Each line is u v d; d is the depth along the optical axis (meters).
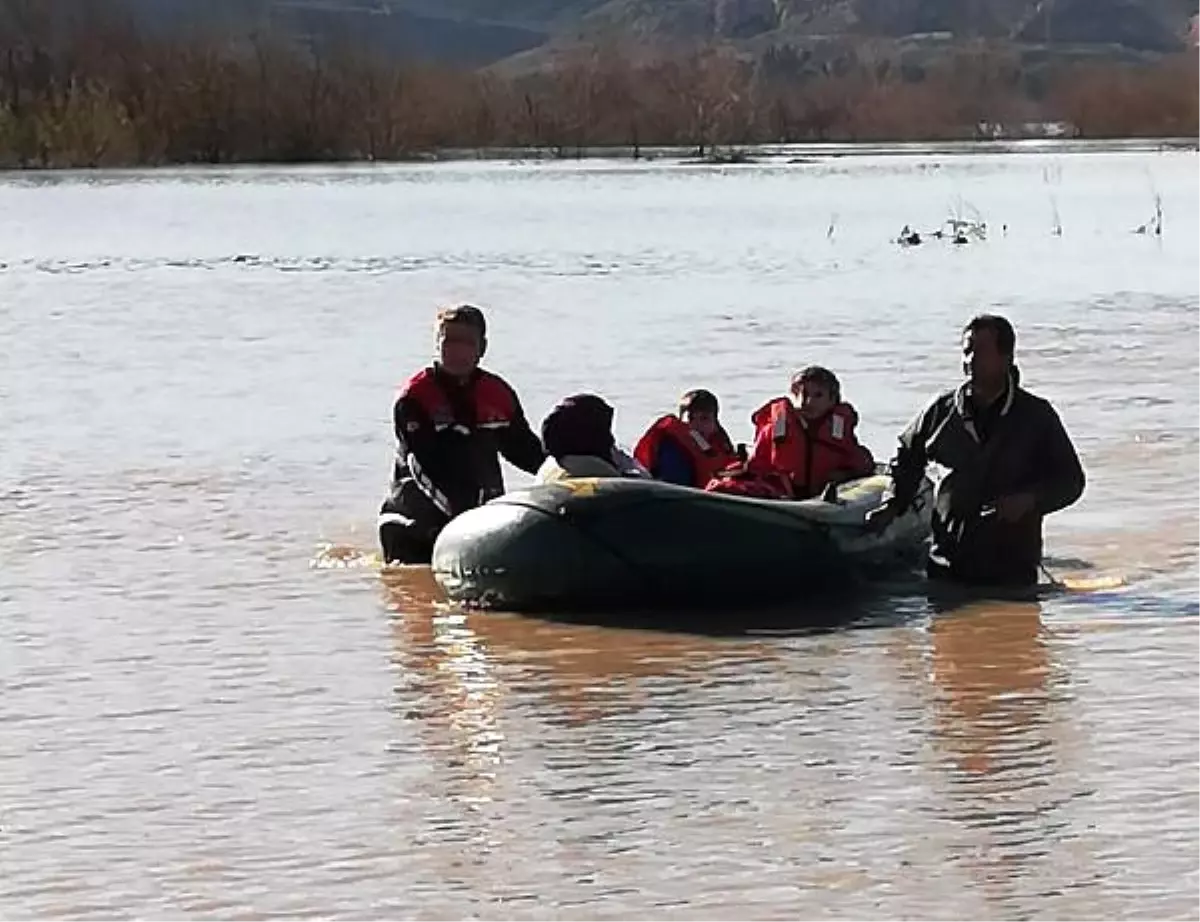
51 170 98.19
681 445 15.84
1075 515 17.67
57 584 15.73
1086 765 10.97
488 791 10.80
